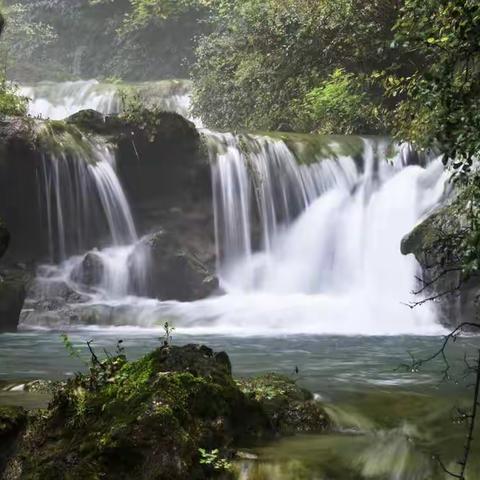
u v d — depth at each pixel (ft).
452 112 17.06
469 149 16.21
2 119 51.62
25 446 13.51
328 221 57.16
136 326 43.39
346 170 59.00
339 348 32.65
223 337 37.52
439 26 20.94
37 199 52.29
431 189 52.95
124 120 56.13
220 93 78.59
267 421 16.02
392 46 20.74
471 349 32.17
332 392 20.85
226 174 58.13
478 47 17.16
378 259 53.88
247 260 57.47
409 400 19.74
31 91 101.71
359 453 14.73
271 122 72.64
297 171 58.85
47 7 127.85
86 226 53.67
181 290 51.78
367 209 56.24
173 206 57.52
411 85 22.58
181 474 12.49
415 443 15.58
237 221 57.93
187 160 57.47
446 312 41.96
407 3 20.98
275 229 58.29
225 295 53.01
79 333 39.75
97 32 126.72
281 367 26.40
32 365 26.84
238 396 15.60
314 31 64.54
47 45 125.29
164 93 97.66
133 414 13.17
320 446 15.21
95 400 14.17
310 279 56.08
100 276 50.60
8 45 119.34
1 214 51.72
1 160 50.62
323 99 64.34
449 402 19.52
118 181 55.31
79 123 55.52
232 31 77.25
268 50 70.49
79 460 12.57
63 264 52.60
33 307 45.06
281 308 45.85
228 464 13.43
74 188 53.16
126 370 15.38
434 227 39.52
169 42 120.47
